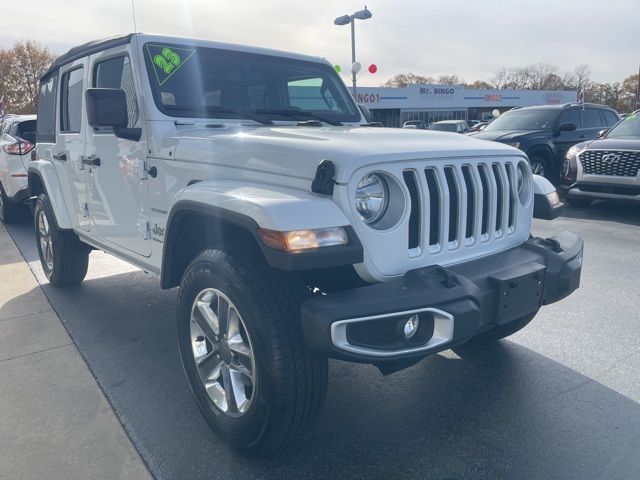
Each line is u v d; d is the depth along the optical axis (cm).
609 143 868
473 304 230
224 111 346
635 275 541
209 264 247
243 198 229
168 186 310
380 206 235
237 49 377
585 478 240
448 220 255
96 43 387
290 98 398
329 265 210
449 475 244
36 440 272
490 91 4838
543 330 403
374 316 211
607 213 897
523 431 276
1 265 615
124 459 257
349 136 271
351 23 1841
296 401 229
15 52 5744
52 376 340
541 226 794
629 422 282
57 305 470
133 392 320
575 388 318
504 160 289
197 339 276
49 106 494
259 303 226
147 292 504
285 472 247
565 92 5316
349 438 273
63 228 467
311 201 221
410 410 298
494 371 339
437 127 2344
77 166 424
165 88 331
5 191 844
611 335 393
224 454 261
